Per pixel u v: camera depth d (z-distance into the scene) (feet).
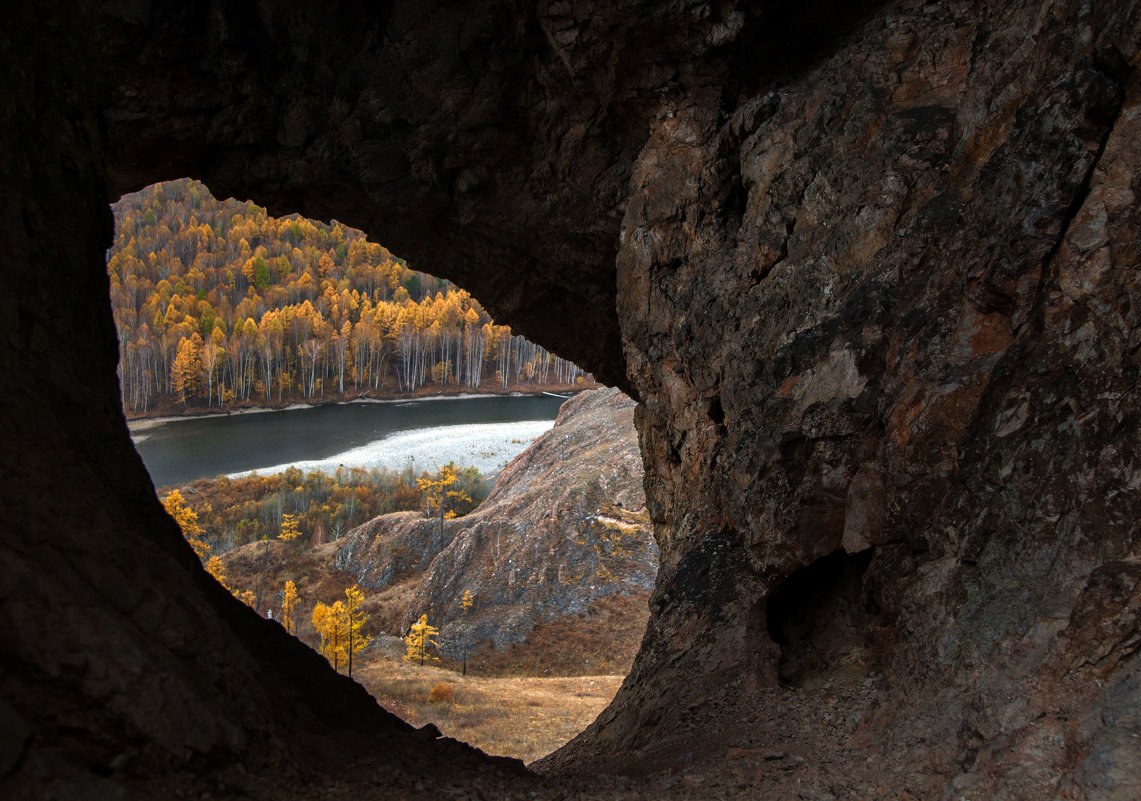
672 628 37.63
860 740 22.20
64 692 13.11
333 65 44.47
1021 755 16.21
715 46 39.27
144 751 14.05
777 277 36.37
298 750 19.42
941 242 28.94
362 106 45.88
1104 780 14.23
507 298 59.47
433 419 388.78
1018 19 29.40
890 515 27.66
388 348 483.92
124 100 43.91
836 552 32.99
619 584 162.40
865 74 35.81
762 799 19.60
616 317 58.23
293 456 314.96
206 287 575.38
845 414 29.66
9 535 13.71
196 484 273.33
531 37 42.98
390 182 49.47
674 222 43.52
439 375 461.78
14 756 11.39
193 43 43.16
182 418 376.07
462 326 498.69
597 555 167.32
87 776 12.42
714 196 41.34
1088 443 20.02
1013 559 20.71
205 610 18.61
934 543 24.81
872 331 29.84
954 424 25.61
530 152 48.42
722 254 40.83
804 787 19.72
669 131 43.24
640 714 34.42
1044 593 19.12
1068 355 21.67
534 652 151.64
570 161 47.26
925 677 21.50
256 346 424.05
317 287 591.78
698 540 40.93
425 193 50.37
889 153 32.73
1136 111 22.04
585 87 43.70
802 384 31.83
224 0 41.98
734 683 30.94
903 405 27.40
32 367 18.16
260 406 403.13
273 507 249.75
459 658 152.87
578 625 156.25
